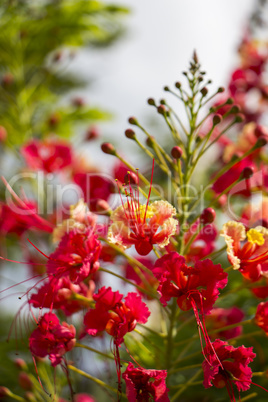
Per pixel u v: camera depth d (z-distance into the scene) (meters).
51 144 5.20
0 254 5.27
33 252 4.70
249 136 4.82
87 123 6.56
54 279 2.97
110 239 2.87
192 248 3.55
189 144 3.44
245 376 2.69
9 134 6.09
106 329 2.80
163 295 2.73
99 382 2.96
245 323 3.05
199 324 2.72
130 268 3.77
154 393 2.62
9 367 4.11
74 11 6.39
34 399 3.71
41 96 6.58
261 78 6.04
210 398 3.68
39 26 6.48
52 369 4.02
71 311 3.21
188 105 3.43
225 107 4.61
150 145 3.46
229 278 4.39
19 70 6.41
